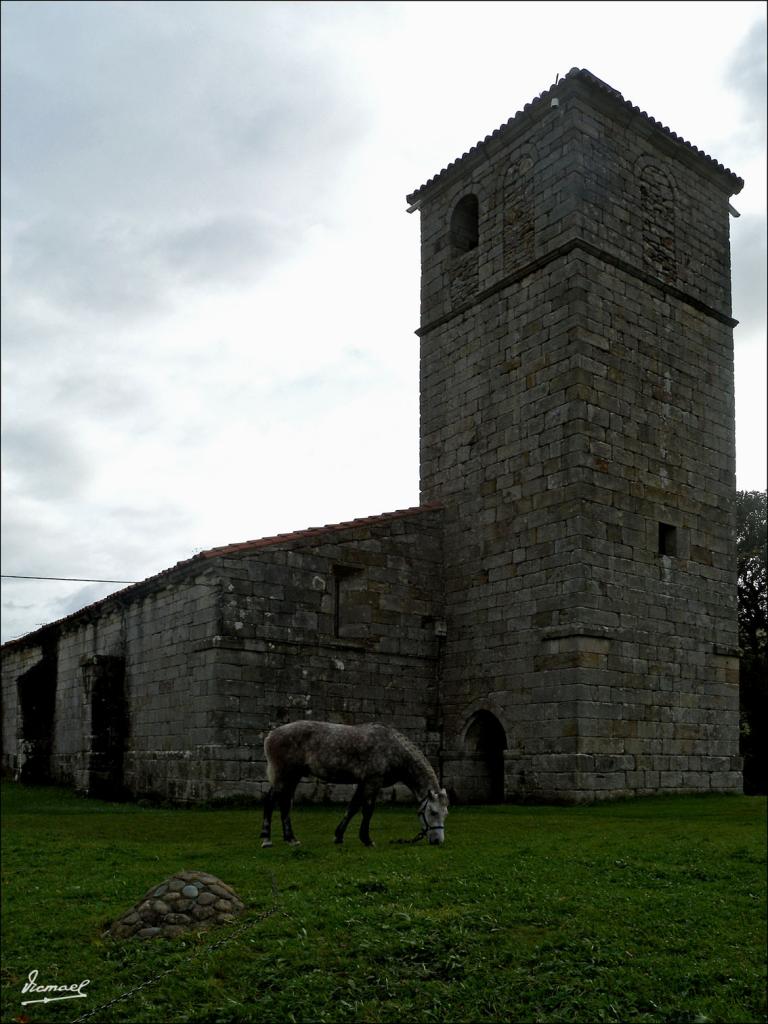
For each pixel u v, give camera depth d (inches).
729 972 379.9
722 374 1085.8
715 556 1033.5
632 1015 343.0
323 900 423.2
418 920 400.5
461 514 1055.6
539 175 1023.0
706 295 1089.4
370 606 1000.2
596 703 887.1
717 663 1007.6
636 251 1021.2
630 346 991.0
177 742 939.3
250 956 364.5
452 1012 335.0
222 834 663.8
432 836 566.6
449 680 1031.6
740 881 496.1
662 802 867.4
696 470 1032.2
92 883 470.6
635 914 431.2
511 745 938.1
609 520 934.4
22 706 1299.2
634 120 1036.5
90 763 1047.6
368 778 568.4
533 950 382.6
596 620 903.7
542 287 995.3
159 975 347.3
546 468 956.6
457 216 1152.2
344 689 964.6
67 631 1273.4
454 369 1100.5
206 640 901.2
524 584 959.6
